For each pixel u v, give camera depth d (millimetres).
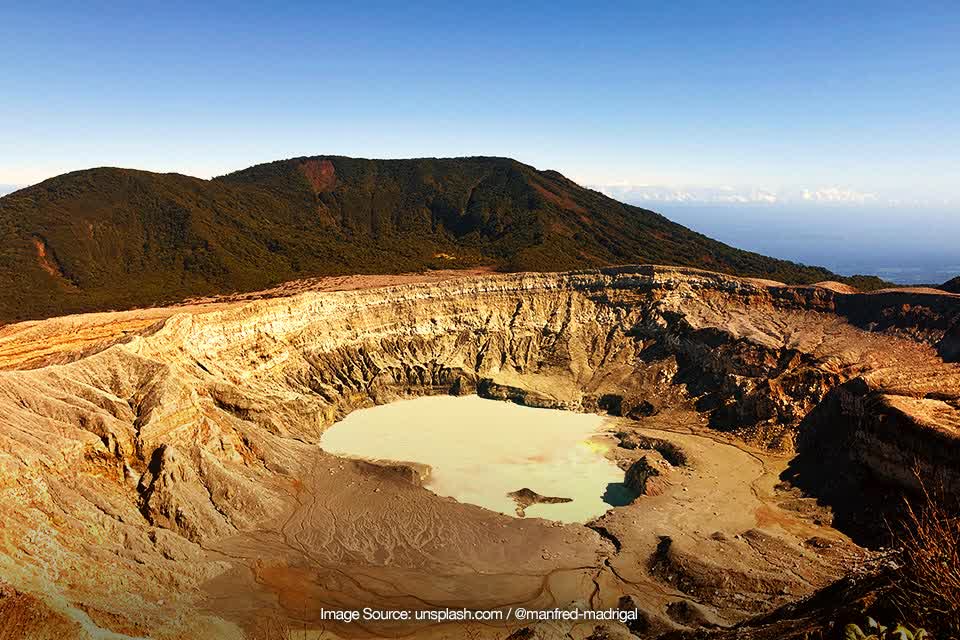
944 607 17344
